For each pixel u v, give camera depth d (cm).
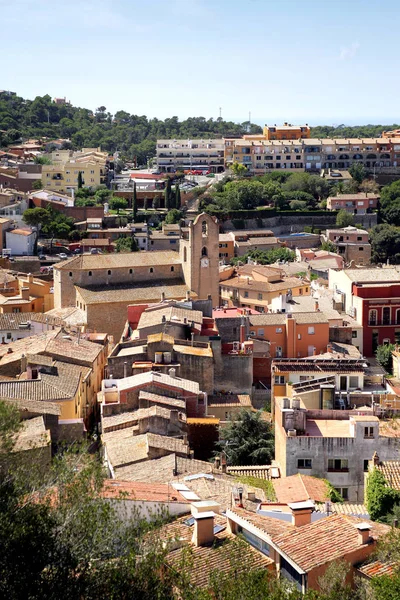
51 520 5434
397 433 9462
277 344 15388
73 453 7144
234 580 5481
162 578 5559
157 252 19325
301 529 6106
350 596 5384
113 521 6091
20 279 19962
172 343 13012
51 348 13375
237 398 13100
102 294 17775
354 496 9356
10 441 6044
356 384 12612
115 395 11881
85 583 5300
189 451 10075
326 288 19550
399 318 16400
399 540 5853
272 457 10800
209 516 6131
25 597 5084
